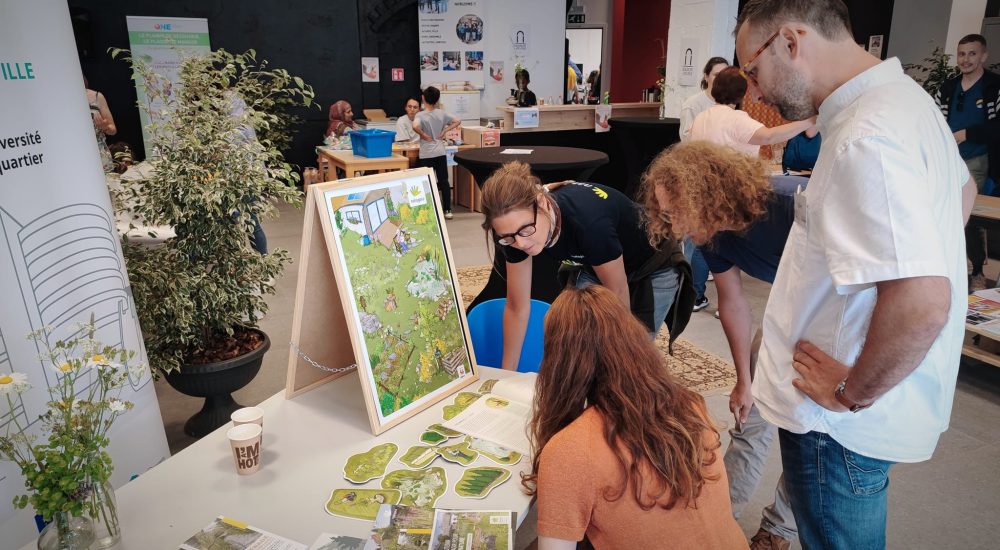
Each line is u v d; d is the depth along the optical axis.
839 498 1.39
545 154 3.95
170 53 8.39
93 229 1.98
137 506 1.38
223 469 1.51
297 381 1.81
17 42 1.71
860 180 1.12
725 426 1.35
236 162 2.72
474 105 9.66
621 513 1.18
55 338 1.84
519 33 9.95
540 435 1.30
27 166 1.75
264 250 4.40
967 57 4.85
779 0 1.25
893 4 6.41
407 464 1.53
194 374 2.77
